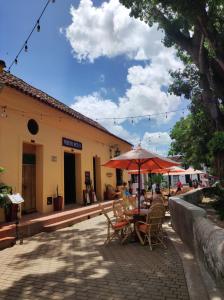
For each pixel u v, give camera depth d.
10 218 10.16
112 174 21.59
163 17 11.48
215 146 12.06
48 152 13.23
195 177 42.72
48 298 4.66
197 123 16.91
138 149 8.98
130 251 7.27
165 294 4.62
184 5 8.30
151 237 8.05
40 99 11.87
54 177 13.56
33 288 5.09
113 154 21.62
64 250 7.61
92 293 4.77
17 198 8.98
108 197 19.86
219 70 11.79
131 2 10.24
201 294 4.45
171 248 7.38
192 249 6.54
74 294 4.76
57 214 12.06
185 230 7.38
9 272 5.99
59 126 14.19
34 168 12.86
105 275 5.58
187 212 7.04
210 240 4.68
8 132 10.70
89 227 11.01
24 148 12.47
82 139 16.88
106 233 9.66
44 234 9.88
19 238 9.03
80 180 16.55
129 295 4.63
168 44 12.18
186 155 21.64
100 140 19.38
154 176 25.53
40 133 12.64
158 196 12.57
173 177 42.78
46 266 6.30
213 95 11.97
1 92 10.12
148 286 4.96
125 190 16.69
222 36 9.75
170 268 5.83
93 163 19.22
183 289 4.79
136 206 10.99
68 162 16.72
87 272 5.80
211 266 4.52
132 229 8.70
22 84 13.19
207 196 18.30
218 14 9.98
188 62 14.63
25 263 6.58
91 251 7.41
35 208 12.66
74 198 16.55
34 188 12.76
